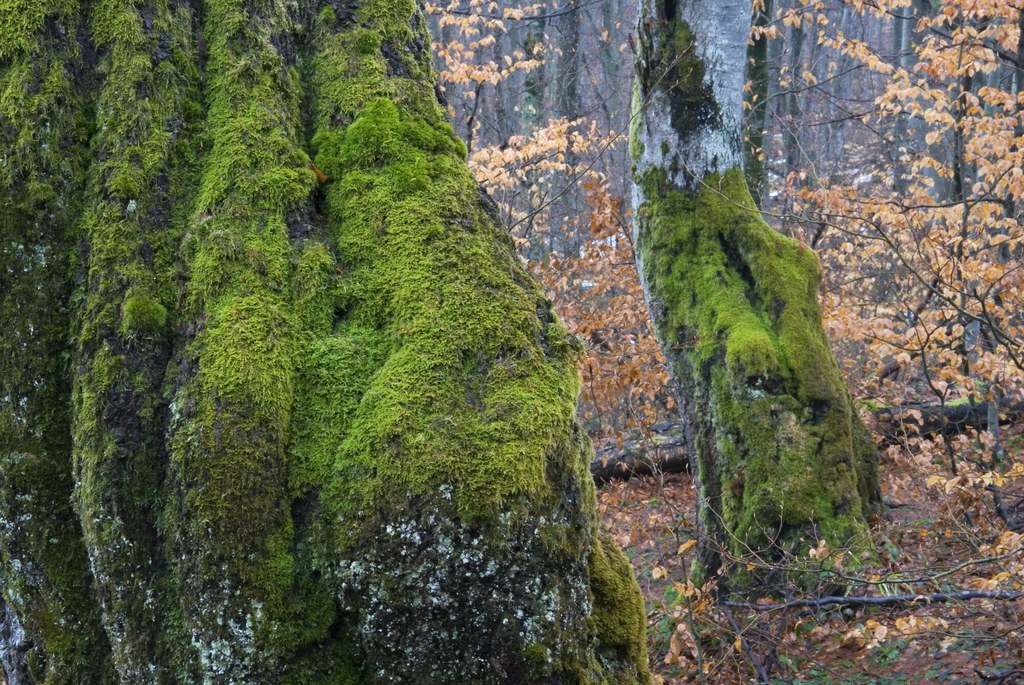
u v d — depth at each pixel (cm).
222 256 236
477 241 252
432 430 218
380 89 273
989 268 655
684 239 679
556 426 229
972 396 798
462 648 218
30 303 239
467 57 1132
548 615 223
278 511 219
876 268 1133
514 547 216
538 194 1248
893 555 579
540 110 1498
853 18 2256
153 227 243
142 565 223
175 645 221
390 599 214
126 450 223
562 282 1012
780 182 1516
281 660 215
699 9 680
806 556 570
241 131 254
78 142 248
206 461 215
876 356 982
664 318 684
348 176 260
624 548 718
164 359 231
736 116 689
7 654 244
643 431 857
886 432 898
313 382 232
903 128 1817
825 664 498
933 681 455
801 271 653
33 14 246
